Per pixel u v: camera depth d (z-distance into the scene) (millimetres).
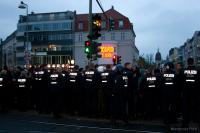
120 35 102938
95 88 15352
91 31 19094
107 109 15320
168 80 13531
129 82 14758
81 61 104625
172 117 13891
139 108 15414
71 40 106312
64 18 107812
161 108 14367
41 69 17172
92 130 12344
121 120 15000
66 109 16875
